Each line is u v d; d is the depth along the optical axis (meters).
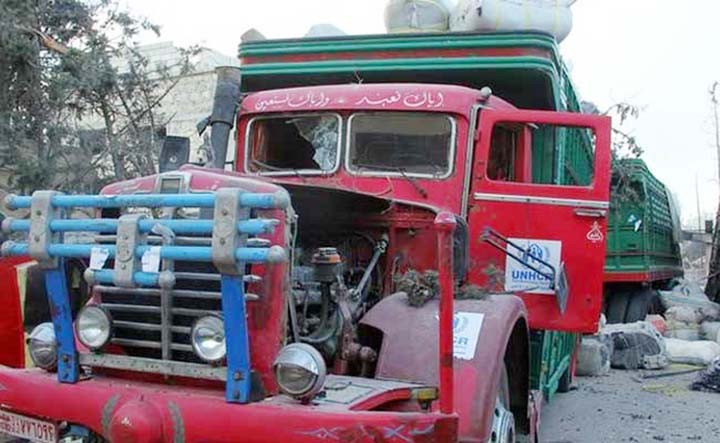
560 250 4.73
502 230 4.80
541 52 5.52
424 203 4.61
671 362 10.66
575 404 7.96
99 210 3.49
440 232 3.03
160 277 3.11
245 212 3.03
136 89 11.54
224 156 5.13
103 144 10.42
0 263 4.94
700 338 12.26
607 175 4.70
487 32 5.58
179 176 3.46
